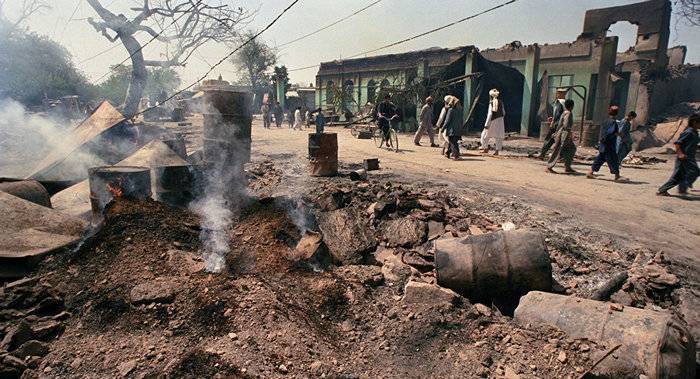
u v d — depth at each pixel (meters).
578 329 2.93
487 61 22.17
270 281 3.95
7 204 4.64
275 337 3.04
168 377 2.66
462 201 6.23
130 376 2.75
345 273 4.28
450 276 3.82
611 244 4.66
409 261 4.50
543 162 10.69
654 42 25.75
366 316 3.59
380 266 4.63
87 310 3.48
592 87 22.56
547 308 3.22
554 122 10.67
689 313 3.47
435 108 22.44
